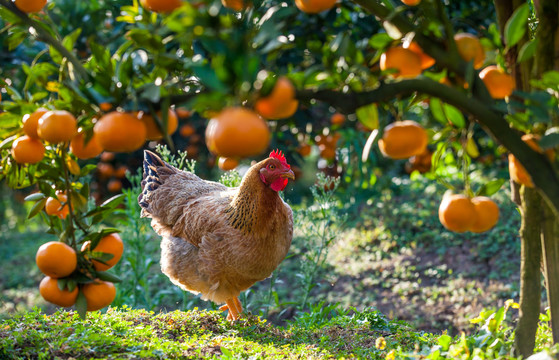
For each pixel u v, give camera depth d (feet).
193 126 28.76
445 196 7.72
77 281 7.95
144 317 15.10
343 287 24.14
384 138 7.21
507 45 7.28
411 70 7.25
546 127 8.16
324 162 26.58
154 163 17.98
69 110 7.30
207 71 5.87
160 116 7.03
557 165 7.67
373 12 7.77
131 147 6.47
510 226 25.82
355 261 26.05
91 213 8.48
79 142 7.53
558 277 9.13
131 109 6.55
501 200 27.94
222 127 5.54
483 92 7.52
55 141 6.83
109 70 7.22
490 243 25.12
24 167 9.54
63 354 11.10
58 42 7.36
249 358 12.07
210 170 30.99
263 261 14.78
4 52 22.81
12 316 14.37
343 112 6.94
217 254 14.65
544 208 9.21
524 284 9.66
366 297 22.91
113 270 21.76
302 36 18.03
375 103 7.44
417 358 11.16
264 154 23.68
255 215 14.21
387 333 15.01
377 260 25.86
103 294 8.21
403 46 7.52
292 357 12.62
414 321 20.47
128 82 6.89
